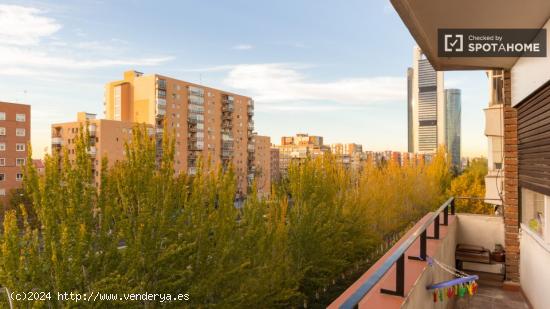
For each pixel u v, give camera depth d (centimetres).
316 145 14288
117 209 890
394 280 305
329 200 1827
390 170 3061
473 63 588
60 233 775
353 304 163
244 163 8638
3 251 691
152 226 938
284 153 13425
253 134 9150
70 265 750
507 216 658
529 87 496
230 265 1148
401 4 346
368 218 2264
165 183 1005
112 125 5650
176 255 981
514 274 650
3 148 5312
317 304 1581
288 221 1619
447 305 505
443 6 346
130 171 941
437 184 3503
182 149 6944
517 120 626
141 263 912
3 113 5325
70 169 812
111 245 851
